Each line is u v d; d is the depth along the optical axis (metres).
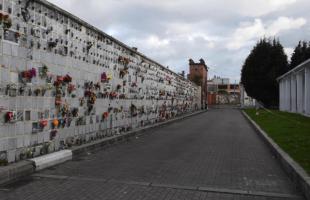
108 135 14.27
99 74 13.26
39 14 9.26
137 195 6.73
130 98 17.31
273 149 11.72
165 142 14.52
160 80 24.75
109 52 14.27
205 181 7.88
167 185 7.47
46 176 8.06
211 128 21.75
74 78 11.25
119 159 10.43
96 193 6.82
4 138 7.95
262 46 54.38
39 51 9.25
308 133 15.34
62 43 10.47
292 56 53.91
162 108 25.48
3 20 7.82
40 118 9.35
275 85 53.19
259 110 46.50
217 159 10.62
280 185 7.68
